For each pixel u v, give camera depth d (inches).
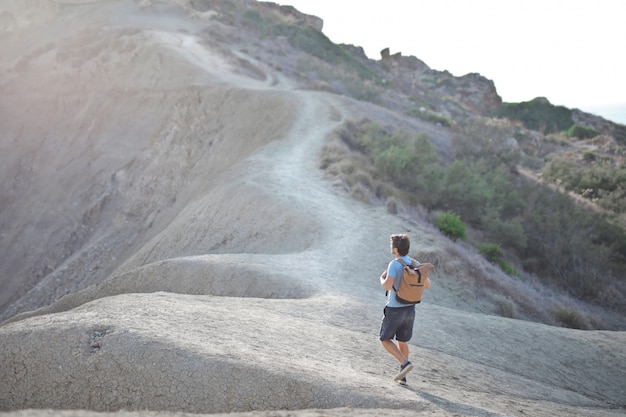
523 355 447.8
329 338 345.7
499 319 533.3
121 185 1768.0
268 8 4370.1
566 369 439.5
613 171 1921.8
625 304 1106.7
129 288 618.5
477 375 355.3
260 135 1576.0
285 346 301.0
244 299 452.1
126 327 278.5
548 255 1214.9
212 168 1594.5
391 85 3644.2
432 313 514.6
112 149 1945.1
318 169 1203.2
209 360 250.2
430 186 1248.8
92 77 2295.8
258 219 924.6
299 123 1550.2
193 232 1022.4
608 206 1670.8
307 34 3518.7
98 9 3341.5
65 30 3213.6
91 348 266.7
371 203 1016.9
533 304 790.5
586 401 369.7
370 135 1545.3
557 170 1974.7
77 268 1446.9
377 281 648.4
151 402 241.6
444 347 421.7
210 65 2212.1
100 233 1631.4
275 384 236.8
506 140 2026.3
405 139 1499.8
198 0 3435.0
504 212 1392.7
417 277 255.6
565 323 794.8
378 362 316.5
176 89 2006.6
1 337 277.3
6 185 2009.1
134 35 2508.6
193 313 342.3
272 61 2591.0
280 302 452.1
